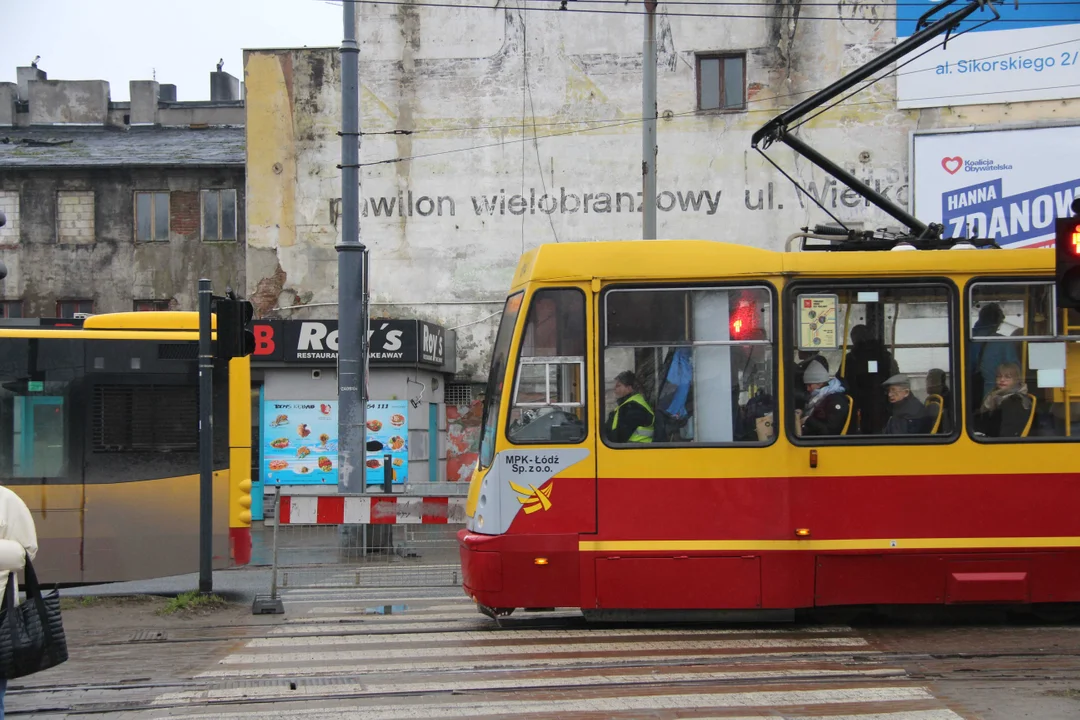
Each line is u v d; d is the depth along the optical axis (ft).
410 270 87.51
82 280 95.04
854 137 84.79
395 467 75.87
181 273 94.73
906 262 31.35
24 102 119.55
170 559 39.24
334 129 87.97
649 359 31.24
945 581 30.66
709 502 30.71
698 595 30.55
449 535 41.42
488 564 30.89
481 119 87.25
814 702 23.35
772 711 22.70
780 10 85.30
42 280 95.14
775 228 85.05
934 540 30.66
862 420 31.01
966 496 30.86
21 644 19.40
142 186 95.20
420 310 87.35
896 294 31.35
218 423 39.81
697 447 30.91
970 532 30.76
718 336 31.24
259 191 88.07
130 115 119.96
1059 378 31.24
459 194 87.30
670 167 85.81
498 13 87.15
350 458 53.31
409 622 34.22
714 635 30.89
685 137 85.81
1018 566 30.76
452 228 87.30
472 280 87.15
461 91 87.35
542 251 31.71
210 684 25.94
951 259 31.37
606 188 86.38
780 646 29.22
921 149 83.66
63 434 38.99
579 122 86.63
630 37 86.38
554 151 86.79
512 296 33.42
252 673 27.07
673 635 31.01
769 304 31.22
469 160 87.25
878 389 31.09
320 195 87.97
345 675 26.63
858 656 27.76
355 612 36.60
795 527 30.60
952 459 30.86
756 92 85.30
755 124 85.35
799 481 30.73
